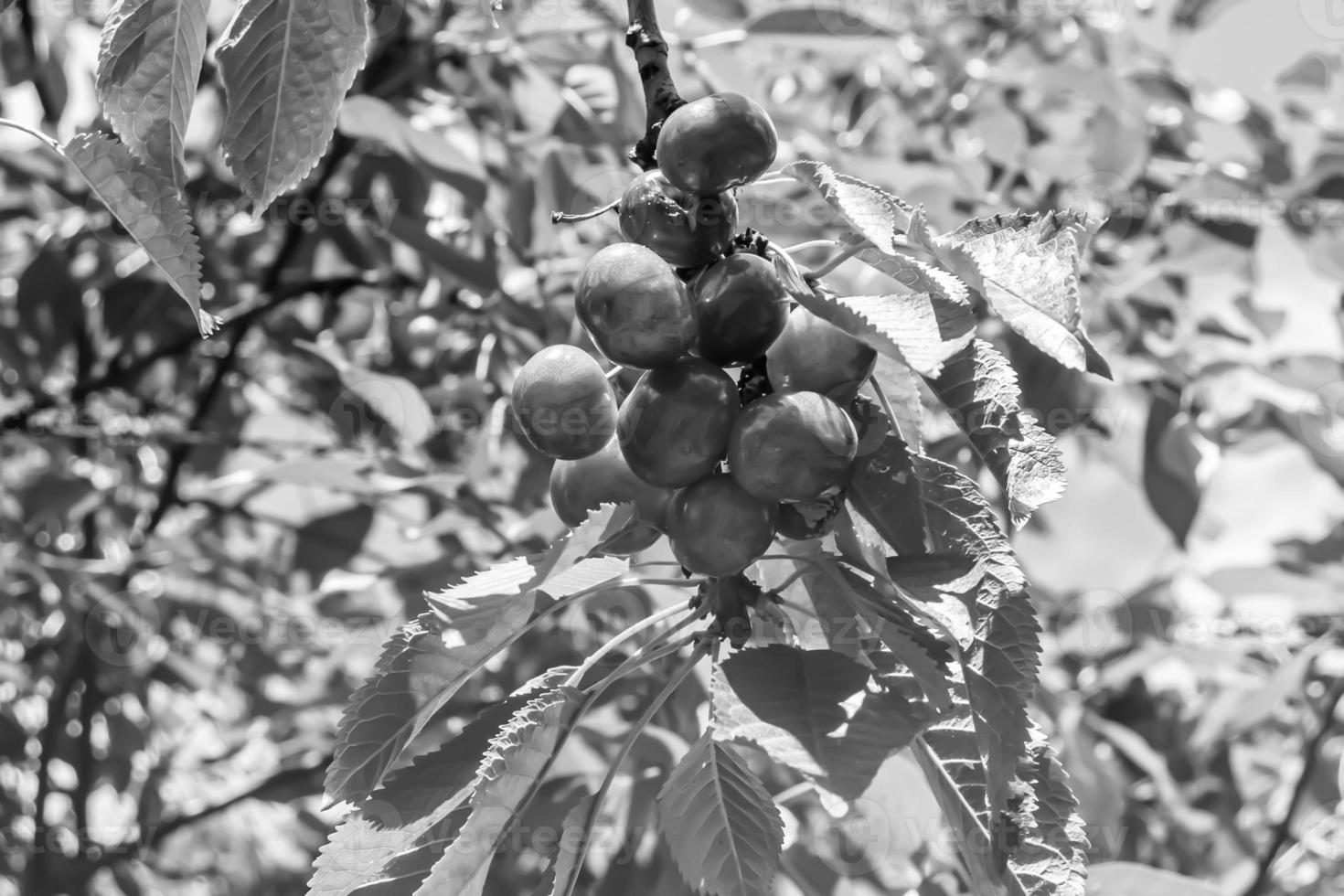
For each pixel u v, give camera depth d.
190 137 1.52
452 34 1.17
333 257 1.51
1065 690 1.45
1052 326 0.52
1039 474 0.53
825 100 1.68
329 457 1.01
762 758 0.74
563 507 0.55
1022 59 1.43
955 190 1.19
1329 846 1.56
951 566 0.53
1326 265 1.35
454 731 1.10
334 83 0.55
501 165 1.17
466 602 0.54
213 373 1.55
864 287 0.68
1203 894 0.63
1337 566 1.43
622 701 1.02
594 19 1.11
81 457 1.54
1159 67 1.43
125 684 1.56
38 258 1.44
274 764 1.63
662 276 0.53
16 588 1.48
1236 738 1.71
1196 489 1.16
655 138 0.56
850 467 0.53
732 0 1.19
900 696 0.51
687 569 0.54
